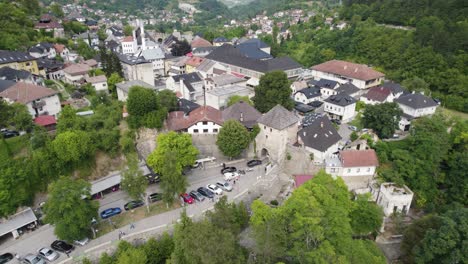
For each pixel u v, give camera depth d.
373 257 55.00
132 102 83.12
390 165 85.38
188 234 51.31
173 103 97.25
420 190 82.00
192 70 157.12
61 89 121.19
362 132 95.19
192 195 73.56
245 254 56.28
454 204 78.94
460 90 121.62
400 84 134.62
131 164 69.88
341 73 136.38
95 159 79.75
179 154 75.75
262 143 88.44
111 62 131.38
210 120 88.06
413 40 146.62
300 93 122.44
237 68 148.25
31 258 57.94
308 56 175.88
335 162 81.31
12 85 95.50
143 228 65.50
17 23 155.25
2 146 72.69
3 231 62.69
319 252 48.31
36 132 75.62
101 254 60.03
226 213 58.06
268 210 55.31
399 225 74.75
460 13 151.25
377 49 155.00
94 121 84.31
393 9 180.12
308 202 51.69
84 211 60.16
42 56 142.50
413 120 99.00
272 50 195.62
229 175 79.50
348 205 59.91
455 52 133.75
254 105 106.56
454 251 58.31
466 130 93.69
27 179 70.25
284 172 83.94
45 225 68.19
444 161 90.94
